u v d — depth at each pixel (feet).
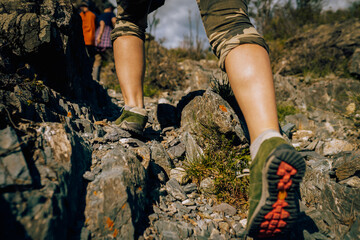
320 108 12.96
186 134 5.79
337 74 15.85
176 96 12.67
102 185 3.29
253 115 3.20
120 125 5.19
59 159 3.21
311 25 23.09
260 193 2.89
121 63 5.05
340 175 4.78
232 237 3.59
